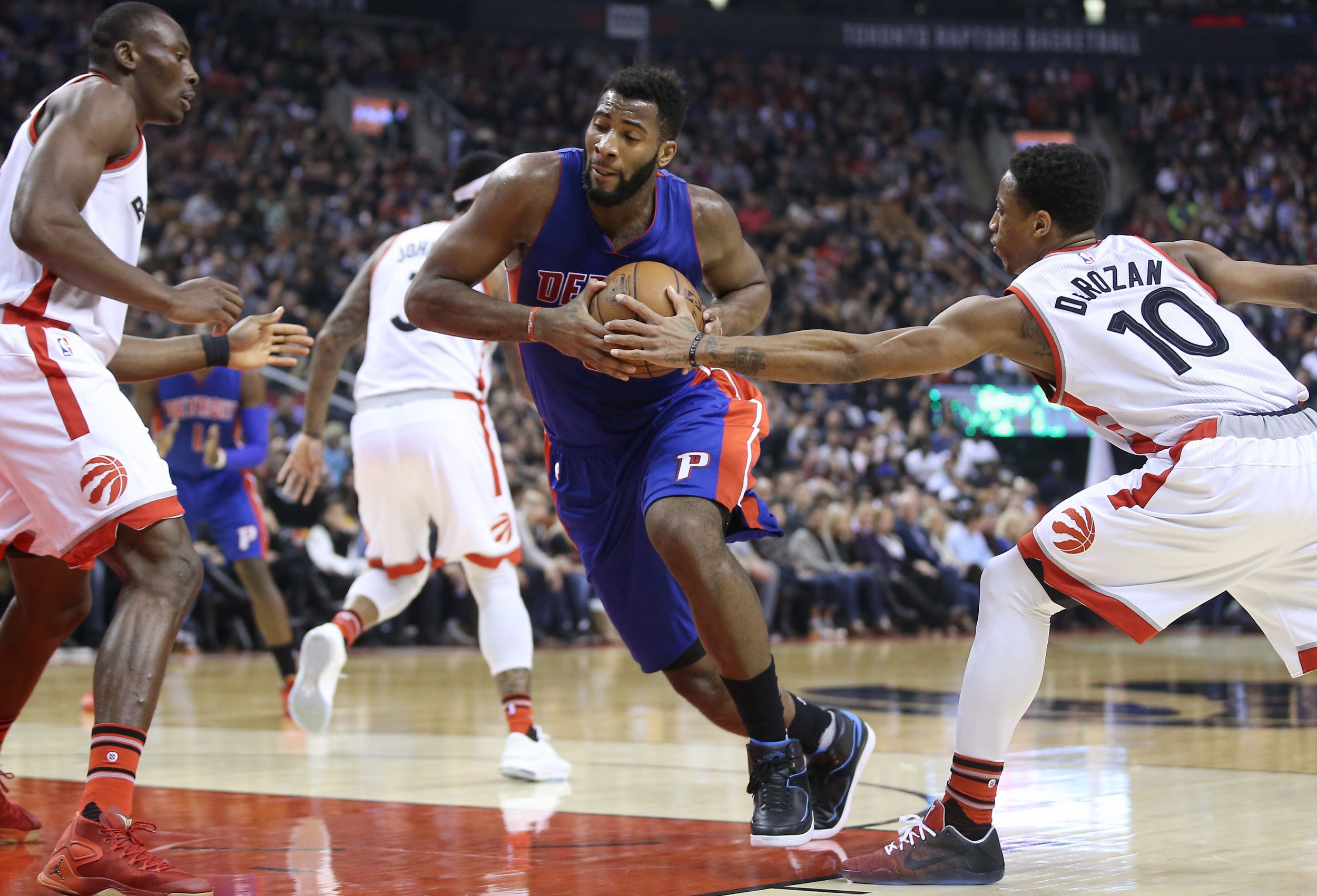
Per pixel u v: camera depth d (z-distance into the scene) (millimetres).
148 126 23016
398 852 3449
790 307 23750
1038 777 4676
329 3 29422
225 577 12195
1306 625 3252
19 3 24312
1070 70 34000
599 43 31766
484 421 5746
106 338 3496
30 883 3154
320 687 5578
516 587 5531
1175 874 3135
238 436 7586
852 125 31500
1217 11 34688
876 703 7582
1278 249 29547
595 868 3252
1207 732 6004
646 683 9266
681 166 28000
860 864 3164
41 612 3689
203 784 4730
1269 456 3098
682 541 3430
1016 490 16953
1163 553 3111
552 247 3705
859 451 18516
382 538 5773
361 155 25641
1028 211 3461
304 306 19391
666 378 3812
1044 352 3283
